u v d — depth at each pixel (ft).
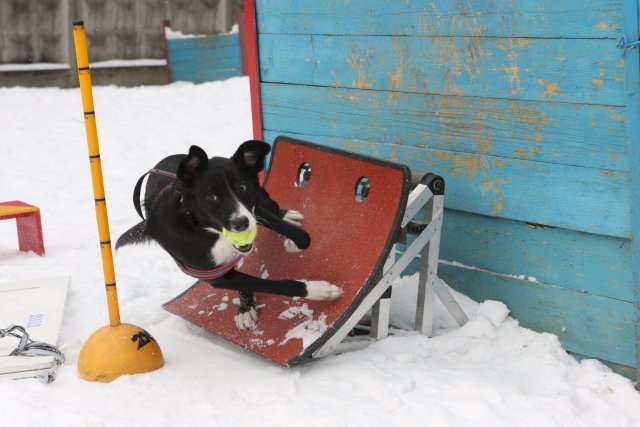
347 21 14.44
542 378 11.37
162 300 15.20
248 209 11.56
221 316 13.34
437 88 13.32
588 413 10.44
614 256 11.56
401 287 14.44
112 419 10.62
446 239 13.82
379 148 14.43
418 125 13.74
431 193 12.31
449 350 12.34
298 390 11.14
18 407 10.91
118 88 46.03
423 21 13.29
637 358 11.37
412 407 10.49
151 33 48.52
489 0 12.32
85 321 14.35
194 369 12.10
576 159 11.68
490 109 12.63
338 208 13.05
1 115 37.70
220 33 51.75
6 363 12.01
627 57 10.77
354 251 12.42
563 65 11.60
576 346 12.21
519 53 12.10
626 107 10.91
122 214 21.65
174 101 41.42
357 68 14.48
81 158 29.19
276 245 13.70
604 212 11.46
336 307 12.02
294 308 12.55
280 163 14.46
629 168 11.02
